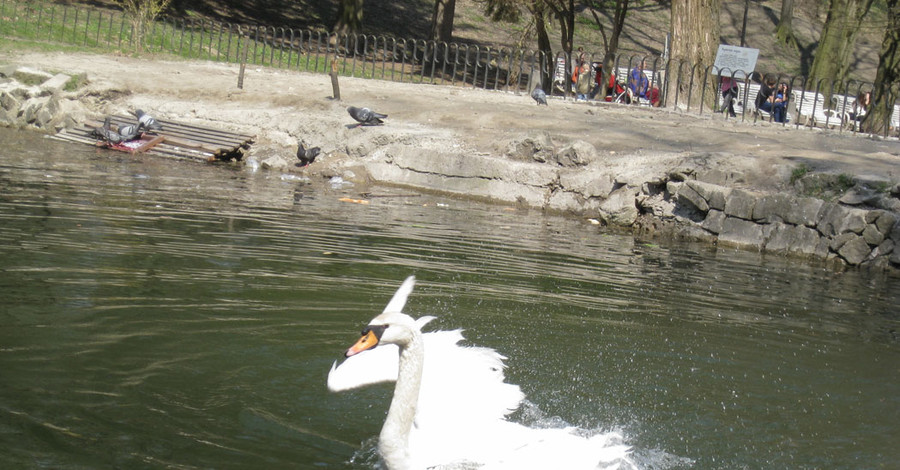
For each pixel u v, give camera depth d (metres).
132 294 7.41
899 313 9.51
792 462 5.18
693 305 9.02
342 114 19.45
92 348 6.06
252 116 19.70
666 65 21.69
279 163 17.92
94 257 8.57
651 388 6.30
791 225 13.34
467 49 23.89
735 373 6.77
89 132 19.03
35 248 8.68
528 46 27.89
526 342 7.17
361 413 5.50
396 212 13.74
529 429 4.84
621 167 15.56
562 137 17.19
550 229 13.54
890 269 12.41
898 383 6.77
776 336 8.00
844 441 5.54
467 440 4.70
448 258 10.30
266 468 4.59
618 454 4.58
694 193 14.15
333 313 7.43
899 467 5.17
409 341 4.60
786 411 6.01
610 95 25.56
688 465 5.08
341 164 17.62
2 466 4.28
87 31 26.80
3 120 20.55
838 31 33.53
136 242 9.46
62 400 5.16
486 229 12.88
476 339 7.14
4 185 12.43
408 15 40.84
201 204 12.61
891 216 12.51
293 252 9.77
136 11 26.91
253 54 28.42
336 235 11.12
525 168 16.05
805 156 15.15
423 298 8.28
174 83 21.94
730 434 5.56
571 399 6.00
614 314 8.31
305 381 5.91
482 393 5.09
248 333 6.71
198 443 4.79
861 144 17.23
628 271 10.66
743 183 14.38
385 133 17.86
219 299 7.54
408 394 4.62
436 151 16.89
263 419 5.23
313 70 27.03
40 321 6.48
